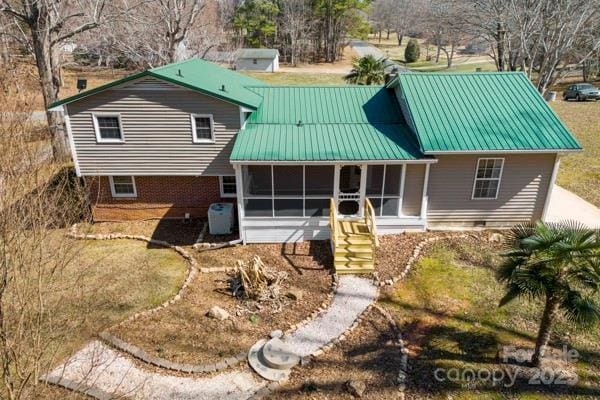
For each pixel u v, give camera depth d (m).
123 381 9.05
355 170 16.84
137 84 14.37
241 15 69.00
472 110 15.02
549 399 8.46
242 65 60.03
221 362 9.54
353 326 10.65
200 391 8.83
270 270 12.90
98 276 13.11
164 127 15.06
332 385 8.88
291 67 66.44
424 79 16.27
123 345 9.97
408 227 15.18
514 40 28.11
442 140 13.86
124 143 15.26
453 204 15.17
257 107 15.56
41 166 9.45
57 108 15.77
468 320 10.80
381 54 78.88
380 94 17.59
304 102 17.05
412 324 10.73
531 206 15.23
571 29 25.14
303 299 11.88
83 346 9.91
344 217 15.15
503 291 11.95
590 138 26.45
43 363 8.80
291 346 9.98
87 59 51.50
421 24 62.97
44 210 9.32
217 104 14.74
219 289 12.45
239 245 15.04
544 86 26.56
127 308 11.55
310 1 71.75
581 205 17.45
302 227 14.91
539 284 7.71
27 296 6.93
